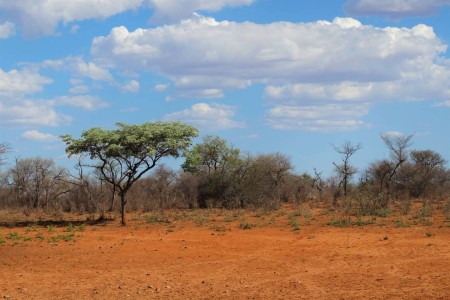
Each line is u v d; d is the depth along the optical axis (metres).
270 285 13.45
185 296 12.50
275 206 37.28
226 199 40.59
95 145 29.03
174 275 15.16
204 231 25.16
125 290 13.28
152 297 12.47
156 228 26.88
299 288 12.98
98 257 18.36
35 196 43.75
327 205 37.06
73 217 34.41
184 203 41.38
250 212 34.44
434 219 25.95
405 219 26.55
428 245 18.66
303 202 41.84
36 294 12.95
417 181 43.34
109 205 40.34
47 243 21.64
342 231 23.48
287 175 46.75
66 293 13.04
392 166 44.12
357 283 13.24
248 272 15.32
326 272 14.84
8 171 45.28
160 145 28.98
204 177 42.03
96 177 40.41
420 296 11.59
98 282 14.33
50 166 44.59
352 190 38.69
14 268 16.47
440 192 42.59
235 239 21.98
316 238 21.67
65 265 16.97
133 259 17.94
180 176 46.09
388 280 13.42
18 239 22.94
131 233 25.16
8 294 12.92
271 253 18.48
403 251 17.73
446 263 15.28
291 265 16.17
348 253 17.83
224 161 43.50
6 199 43.75
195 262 17.22
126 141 28.44
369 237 21.34
